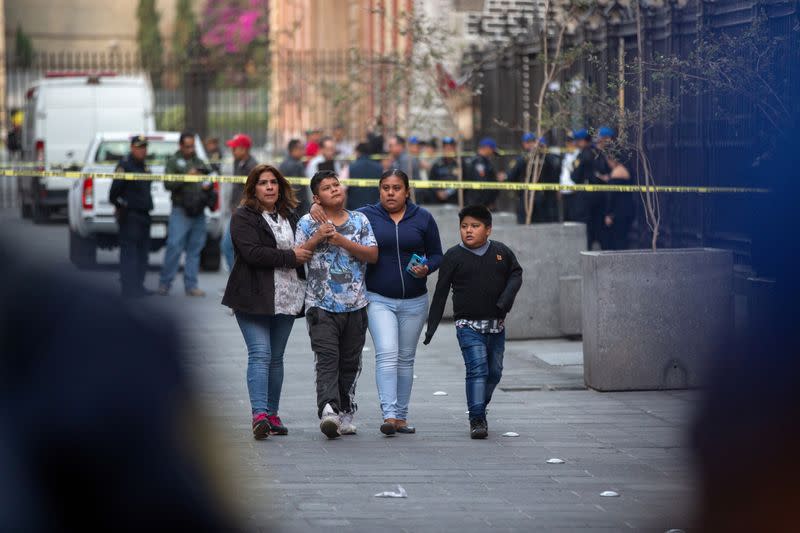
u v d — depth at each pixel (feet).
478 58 199.72
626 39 158.40
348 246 75.77
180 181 152.66
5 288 22.50
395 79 159.84
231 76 391.45
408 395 78.74
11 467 23.44
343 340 77.56
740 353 30.89
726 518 30.81
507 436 75.66
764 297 32.27
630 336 90.74
